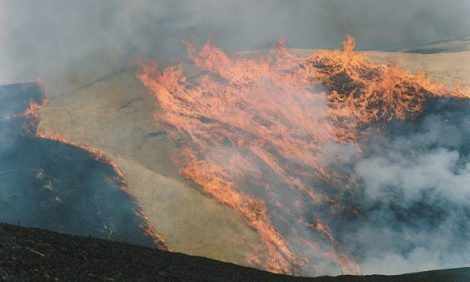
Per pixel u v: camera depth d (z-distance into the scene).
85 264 11.07
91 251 12.73
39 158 56.88
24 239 11.27
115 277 10.99
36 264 9.64
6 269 8.70
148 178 60.31
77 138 63.16
